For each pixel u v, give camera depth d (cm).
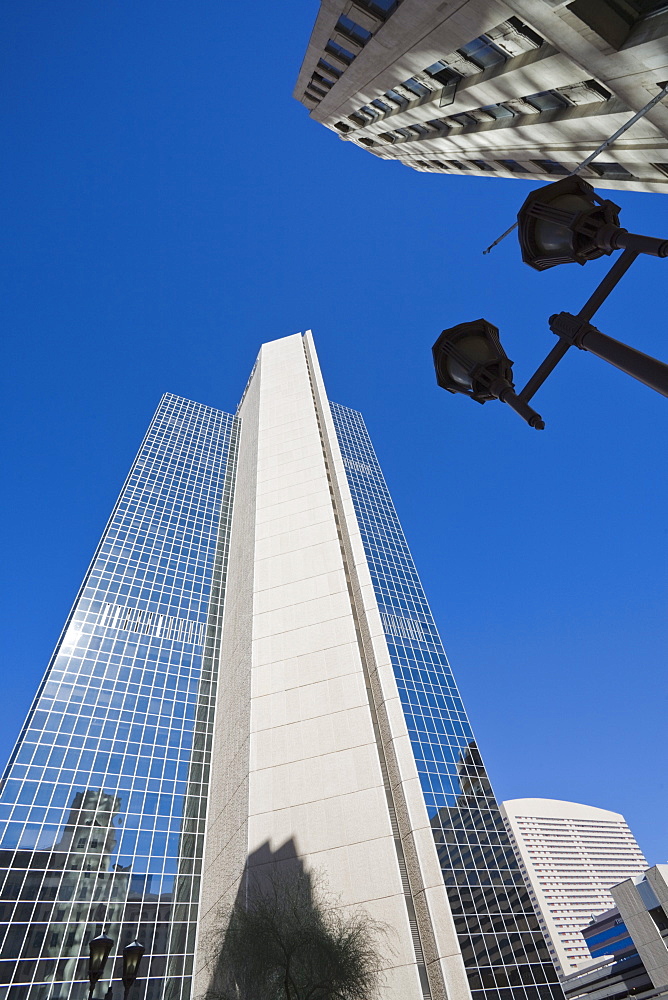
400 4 2497
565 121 2383
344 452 11981
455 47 2573
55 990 4556
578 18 1652
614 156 2398
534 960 4344
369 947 3422
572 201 486
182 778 6631
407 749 5472
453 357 575
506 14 2075
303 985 2966
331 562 7100
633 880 7562
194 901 5616
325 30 3231
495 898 4644
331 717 5475
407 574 8788
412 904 4497
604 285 482
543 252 524
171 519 10250
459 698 6569
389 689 5931
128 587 8606
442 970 4075
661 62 1636
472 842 5034
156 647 7956
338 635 6212
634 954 9031
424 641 7381
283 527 7900
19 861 5184
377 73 3362
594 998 8969
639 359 419
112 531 9400
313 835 4681
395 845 4634
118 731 6712
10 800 5562
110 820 5884
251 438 11200
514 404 519
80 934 4953
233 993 3192
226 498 11375
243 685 6344
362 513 10012
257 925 3266
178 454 11994
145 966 4950
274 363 12544
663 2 1559
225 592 9312
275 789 5056
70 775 6044
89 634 7612
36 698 6544
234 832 5241
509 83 2497
